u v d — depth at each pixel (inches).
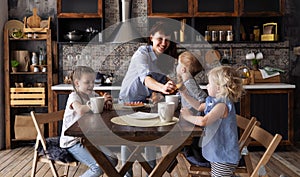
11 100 246.2
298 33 260.7
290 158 220.7
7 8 258.1
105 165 109.8
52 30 258.8
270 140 115.0
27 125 247.3
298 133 263.9
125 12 249.9
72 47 260.2
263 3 245.9
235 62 260.4
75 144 135.3
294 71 261.1
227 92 120.1
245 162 130.0
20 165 207.5
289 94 234.2
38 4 259.3
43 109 263.0
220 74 121.3
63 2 246.2
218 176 120.5
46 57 255.8
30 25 253.9
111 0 259.0
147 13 251.6
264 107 233.9
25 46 259.9
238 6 245.6
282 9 246.4
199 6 245.9
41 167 203.3
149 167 138.3
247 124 140.0
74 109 128.3
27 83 259.3
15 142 254.7
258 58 256.2
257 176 109.4
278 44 260.5
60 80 261.3
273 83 249.6
